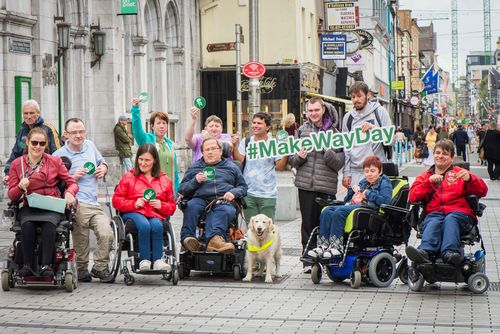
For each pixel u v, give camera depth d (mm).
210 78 38781
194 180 12430
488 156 34031
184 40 35938
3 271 11375
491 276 12500
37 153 11500
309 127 12773
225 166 12617
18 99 23109
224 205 12367
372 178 11797
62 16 25906
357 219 11547
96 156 12609
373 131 12344
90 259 14039
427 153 47312
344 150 12594
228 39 39812
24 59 23562
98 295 11195
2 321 9633
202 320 9750
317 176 12609
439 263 11141
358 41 50438
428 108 118250
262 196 12930
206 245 12250
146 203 11992
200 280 12328
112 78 28000
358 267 11602
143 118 31781
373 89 69500
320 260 11602
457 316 9898
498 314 10008
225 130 38844
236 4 39750
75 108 27141
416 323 9570
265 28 40438
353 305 10555
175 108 35781
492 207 22875
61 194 11789
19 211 11367
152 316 9953
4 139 22703
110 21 27984
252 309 10336
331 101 50562
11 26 22828
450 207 11336
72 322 9617
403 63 103688
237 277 12281
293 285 11891
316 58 47281
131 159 28266
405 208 11797
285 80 39281
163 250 11992
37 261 11242
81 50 27141
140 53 31438
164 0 34031
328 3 47031
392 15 91062
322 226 11805
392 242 11891
